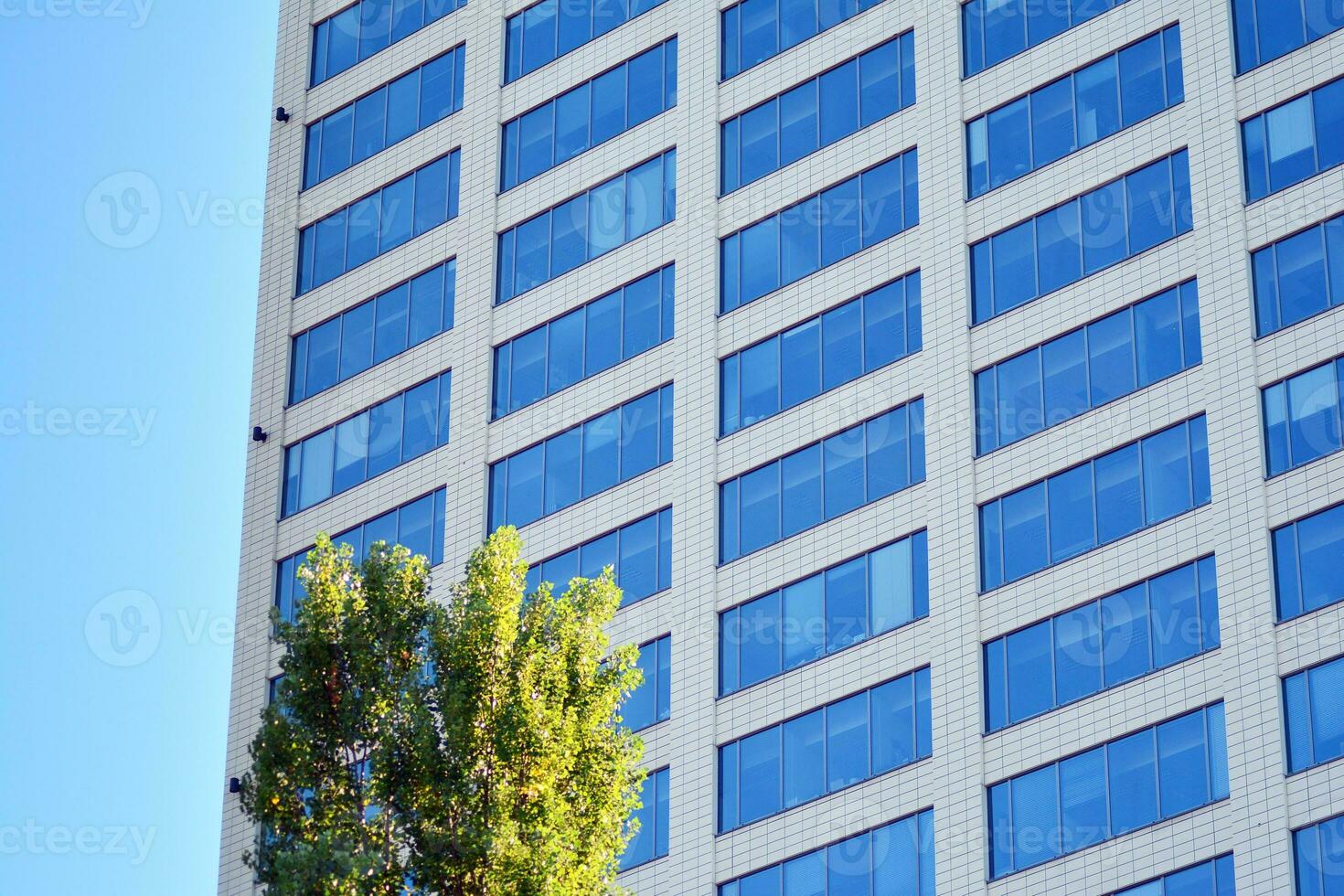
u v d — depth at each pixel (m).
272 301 90.81
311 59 93.94
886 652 73.25
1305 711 66.62
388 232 89.00
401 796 55.62
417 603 57.69
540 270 84.56
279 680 84.56
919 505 74.25
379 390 86.69
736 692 75.44
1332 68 72.06
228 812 83.81
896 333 76.62
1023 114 76.88
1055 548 71.81
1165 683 68.75
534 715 56.09
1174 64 74.75
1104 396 72.62
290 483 87.75
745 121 82.12
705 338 79.88
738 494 77.75
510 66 88.38
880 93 79.69
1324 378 69.50
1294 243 71.25
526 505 81.56
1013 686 71.00
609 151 84.50
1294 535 68.44
